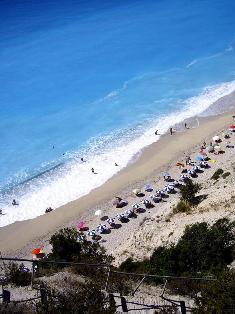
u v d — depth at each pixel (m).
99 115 94.81
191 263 28.59
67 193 70.19
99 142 84.31
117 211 62.84
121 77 112.75
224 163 68.88
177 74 111.25
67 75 117.06
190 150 76.44
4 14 178.38
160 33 142.88
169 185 65.50
